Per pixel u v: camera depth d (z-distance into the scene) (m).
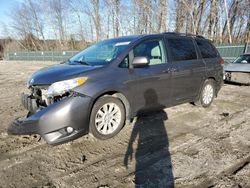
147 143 3.65
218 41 25.09
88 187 2.60
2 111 5.47
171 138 3.83
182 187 2.59
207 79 5.46
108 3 34.81
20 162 3.13
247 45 14.66
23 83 10.44
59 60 32.56
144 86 4.05
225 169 2.93
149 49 4.26
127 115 3.95
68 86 3.25
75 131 3.32
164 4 25.45
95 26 40.41
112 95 3.76
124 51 3.91
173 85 4.57
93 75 3.48
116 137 3.85
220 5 24.58
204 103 5.48
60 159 3.20
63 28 48.16
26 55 38.53
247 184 2.63
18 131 3.28
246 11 24.56
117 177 2.78
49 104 3.29
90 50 4.59
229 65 9.24
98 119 3.59
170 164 3.05
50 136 3.17
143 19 31.19
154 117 4.83
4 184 2.65
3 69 19.42
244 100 6.45
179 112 5.20
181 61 4.74
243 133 4.04
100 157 3.24
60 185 2.64
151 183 2.66
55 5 47.41
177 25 27.47
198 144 3.61
